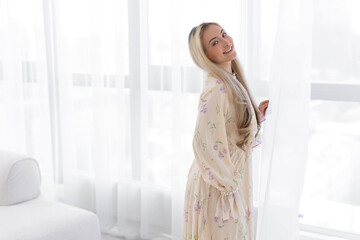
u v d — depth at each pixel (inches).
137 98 101.9
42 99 115.9
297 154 74.8
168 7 94.0
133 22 99.0
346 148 83.5
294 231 76.8
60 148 117.3
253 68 84.7
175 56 92.0
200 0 88.7
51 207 86.6
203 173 68.0
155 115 99.9
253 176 87.2
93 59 103.8
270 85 76.1
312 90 83.5
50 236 76.7
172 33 91.7
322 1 78.0
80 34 106.7
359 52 78.5
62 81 110.7
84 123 111.3
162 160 101.1
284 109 74.0
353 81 79.9
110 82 104.5
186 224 74.9
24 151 122.2
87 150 112.5
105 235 108.2
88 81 108.2
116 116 104.6
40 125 117.5
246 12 83.7
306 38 72.5
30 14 114.9
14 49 117.0
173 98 93.7
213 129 66.5
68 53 109.0
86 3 104.7
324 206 87.3
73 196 114.7
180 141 94.9
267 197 76.4
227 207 69.0
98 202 109.0
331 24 78.5
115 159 107.9
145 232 104.3
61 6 107.3
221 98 66.6
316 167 86.5
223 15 86.4
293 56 72.8
